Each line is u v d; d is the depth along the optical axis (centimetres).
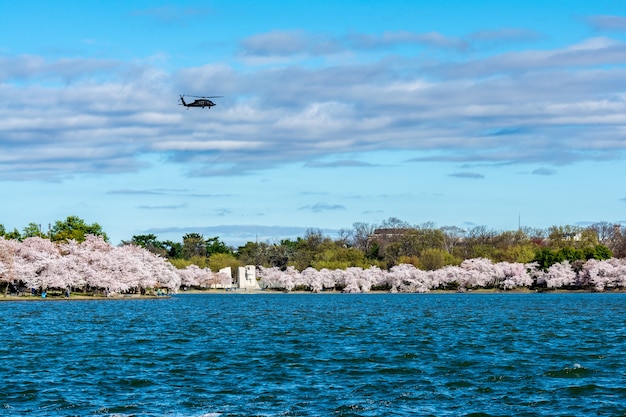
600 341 10356
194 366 7888
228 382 6900
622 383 6719
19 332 11888
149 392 6438
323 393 6375
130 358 8538
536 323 14150
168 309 19450
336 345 9950
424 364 8006
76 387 6669
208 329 12794
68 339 10788
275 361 8250
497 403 5956
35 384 6812
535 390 6444
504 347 9638
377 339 10875
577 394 6250
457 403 5969
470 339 10844
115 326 13288
